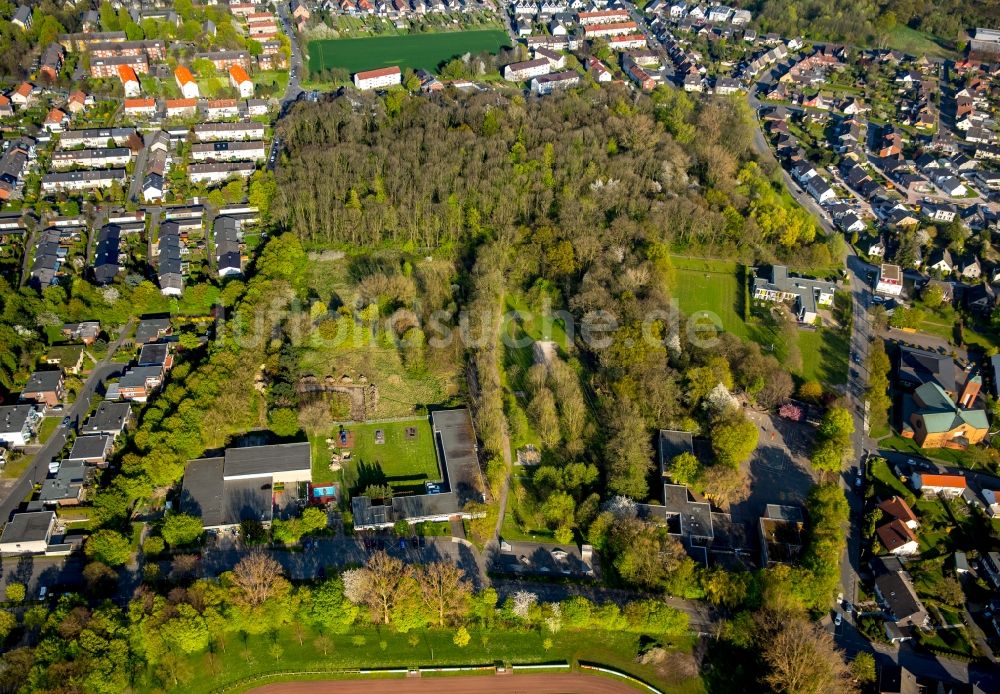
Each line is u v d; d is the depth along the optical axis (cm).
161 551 19850
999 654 18975
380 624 18925
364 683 17838
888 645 19112
